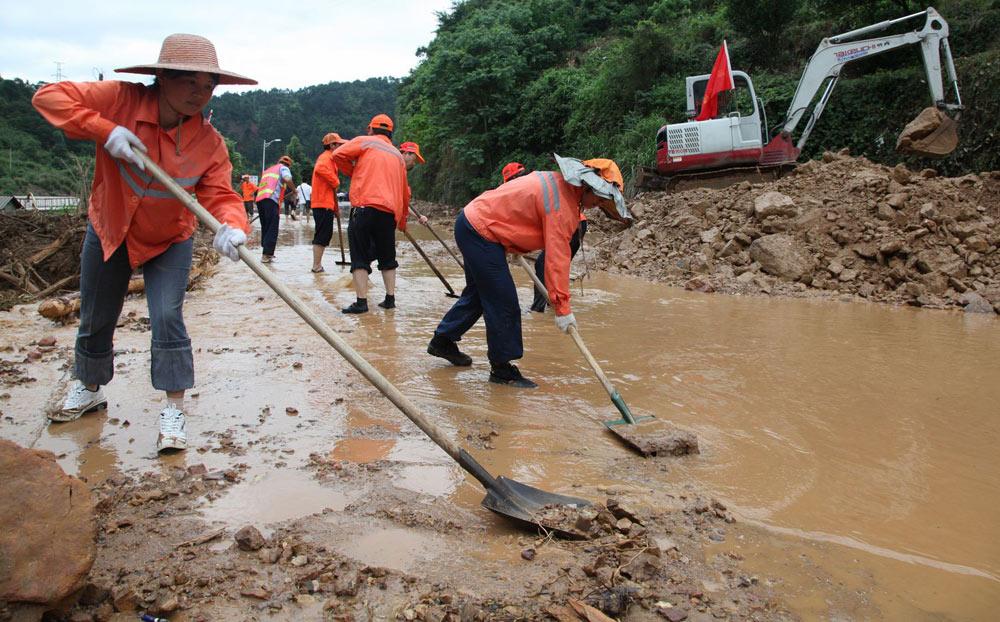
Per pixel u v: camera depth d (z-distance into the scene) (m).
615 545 2.65
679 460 3.59
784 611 2.34
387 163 7.07
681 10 28.98
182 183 3.36
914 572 2.61
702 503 3.04
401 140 43.50
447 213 28.89
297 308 3.05
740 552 2.70
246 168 117.19
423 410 4.20
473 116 28.92
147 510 2.84
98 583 2.30
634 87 23.00
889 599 2.43
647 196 14.80
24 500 2.07
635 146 20.44
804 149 17.69
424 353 5.57
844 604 2.39
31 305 7.25
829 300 8.72
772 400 4.54
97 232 3.36
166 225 3.42
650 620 2.26
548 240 4.43
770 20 21.50
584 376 5.04
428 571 2.47
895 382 4.97
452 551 2.62
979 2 18.05
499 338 4.72
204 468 3.22
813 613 2.34
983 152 14.60
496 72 27.84
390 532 2.74
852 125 17.36
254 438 3.67
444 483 3.22
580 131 25.05
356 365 2.97
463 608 2.18
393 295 7.41
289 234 18.05
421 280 9.76
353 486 3.13
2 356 5.12
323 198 9.66
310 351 5.45
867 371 5.25
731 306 8.09
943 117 13.09
